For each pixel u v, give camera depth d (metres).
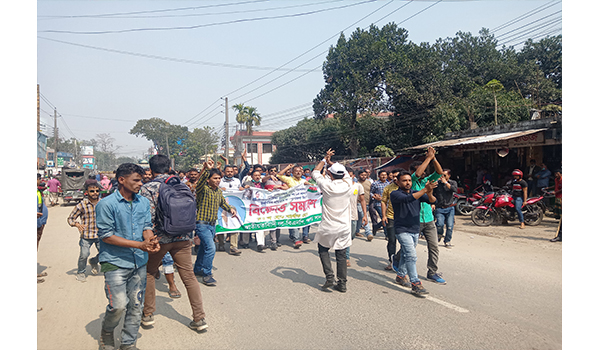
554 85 33.00
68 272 6.88
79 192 23.61
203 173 5.52
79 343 3.97
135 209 3.58
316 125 42.19
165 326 4.36
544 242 9.02
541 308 4.84
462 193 14.59
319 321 4.47
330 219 5.43
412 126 29.36
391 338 4.00
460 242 9.14
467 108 25.61
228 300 5.22
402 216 5.43
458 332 4.14
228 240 9.49
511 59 35.22
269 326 4.34
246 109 51.81
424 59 29.09
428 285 5.84
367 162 24.95
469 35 35.31
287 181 8.90
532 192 14.55
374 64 29.36
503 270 6.64
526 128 14.21
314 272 6.62
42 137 45.34
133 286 3.65
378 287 5.78
